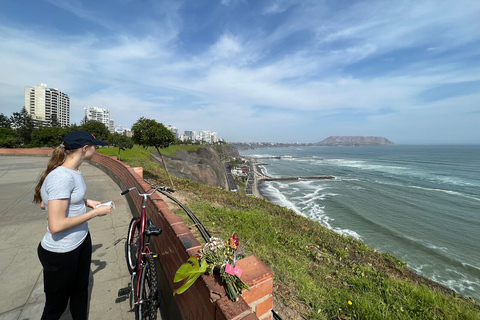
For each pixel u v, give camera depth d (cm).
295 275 405
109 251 393
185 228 239
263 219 745
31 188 853
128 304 272
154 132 994
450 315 360
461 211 2659
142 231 261
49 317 190
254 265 185
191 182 1282
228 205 904
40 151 2548
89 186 860
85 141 183
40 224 508
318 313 302
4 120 6031
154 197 374
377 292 405
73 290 206
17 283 306
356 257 632
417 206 2858
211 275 159
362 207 2816
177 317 219
